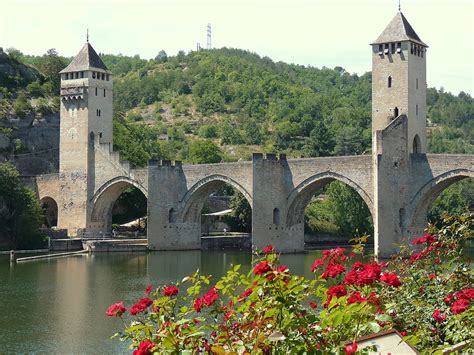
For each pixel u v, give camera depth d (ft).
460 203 554.05
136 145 609.83
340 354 54.24
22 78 632.79
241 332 57.88
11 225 443.73
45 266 347.77
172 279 297.94
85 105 477.77
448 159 348.59
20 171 563.89
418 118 374.02
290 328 56.18
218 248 457.68
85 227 476.54
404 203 359.46
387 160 355.97
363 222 517.96
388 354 55.26
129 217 548.31
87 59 482.28
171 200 442.91
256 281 57.88
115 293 258.57
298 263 352.08
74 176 482.69
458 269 88.33
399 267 95.76
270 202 403.34
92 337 185.57
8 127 570.46
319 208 540.93
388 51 370.94
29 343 179.52
